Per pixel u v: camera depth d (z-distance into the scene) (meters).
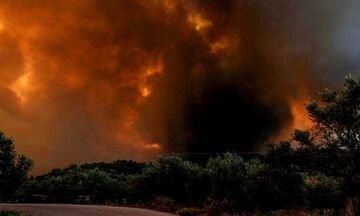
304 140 16.16
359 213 15.02
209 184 29.22
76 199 51.94
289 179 17.73
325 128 16.00
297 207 18.55
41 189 54.31
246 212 21.58
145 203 35.44
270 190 20.09
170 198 32.38
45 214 25.08
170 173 33.81
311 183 18.17
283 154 16.55
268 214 19.33
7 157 30.70
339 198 17.03
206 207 24.97
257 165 25.00
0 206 34.47
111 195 49.25
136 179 37.62
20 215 24.30
